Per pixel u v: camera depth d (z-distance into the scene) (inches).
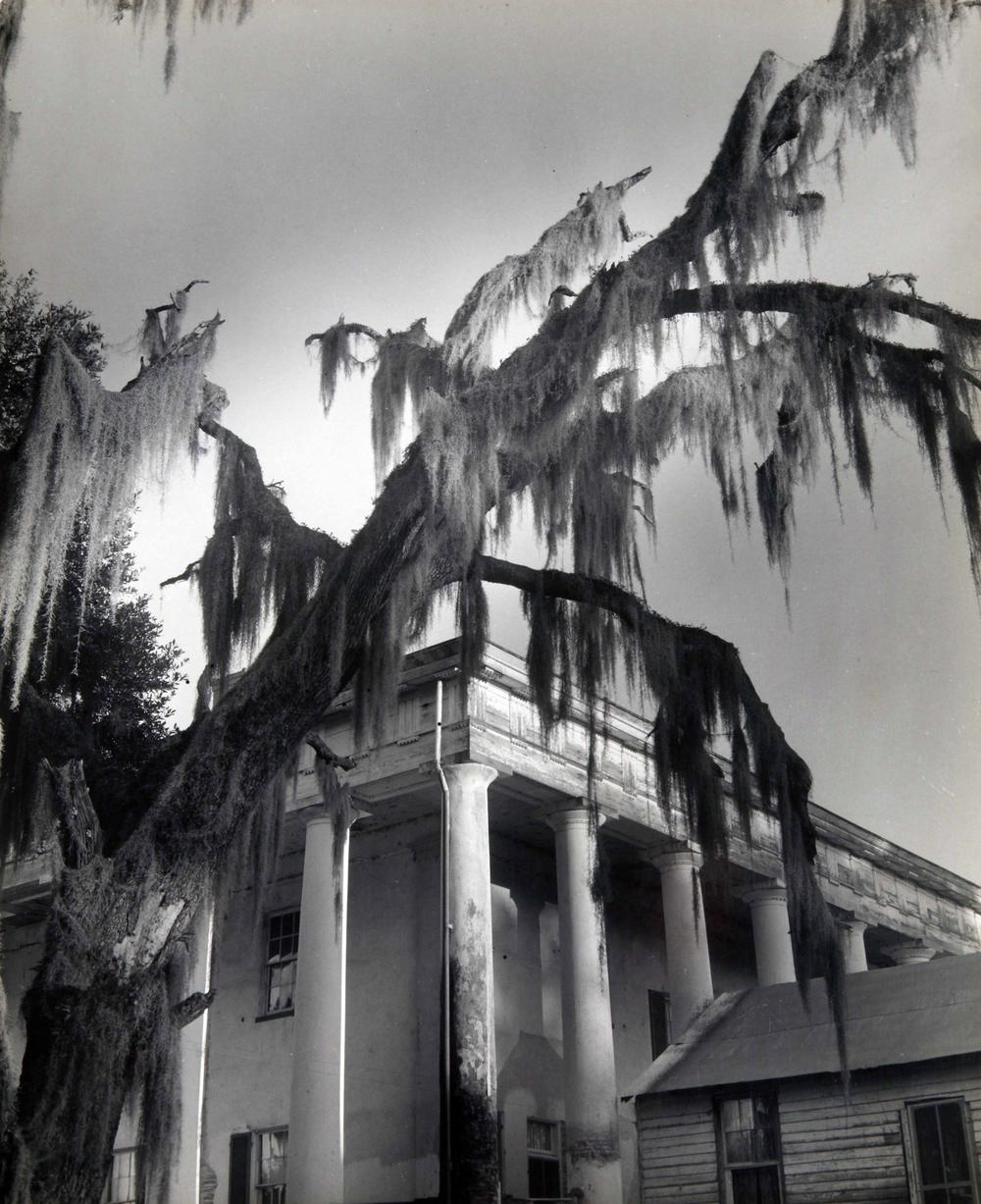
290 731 401.4
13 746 421.4
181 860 369.4
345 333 561.9
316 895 736.3
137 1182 343.6
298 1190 662.5
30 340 589.6
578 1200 664.4
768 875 841.5
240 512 498.3
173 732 556.1
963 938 957.8
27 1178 308.5
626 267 470.6
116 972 346.0
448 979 652.1
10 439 510.3
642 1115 569.0
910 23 502.9
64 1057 331.0
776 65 493.0
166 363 455.8
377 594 424.2
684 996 762.2
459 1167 610.5
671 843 803.4
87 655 553.9
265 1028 859.4
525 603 506.3
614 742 802.8
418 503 432.5
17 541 379.6
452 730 714.8
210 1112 850.1
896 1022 539.2
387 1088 788.0
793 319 528.7
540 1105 811.4
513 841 882.1
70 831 362.6
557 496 497.0
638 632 474.6
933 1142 490.9
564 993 719.1
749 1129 537.6
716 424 515.8
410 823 849.5
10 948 850.8
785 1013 593.6
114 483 424.8
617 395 516.4
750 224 478.6
